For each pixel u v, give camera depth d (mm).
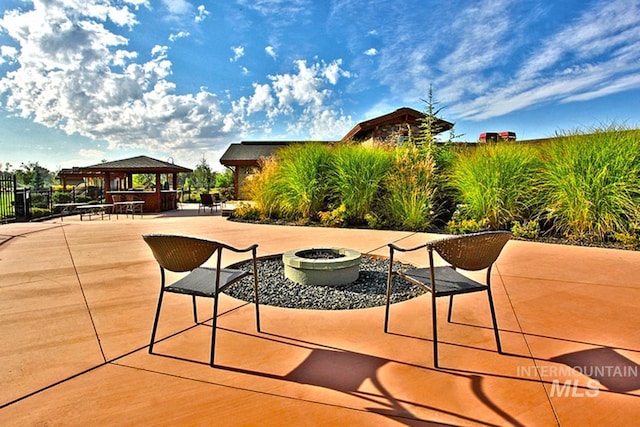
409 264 4305
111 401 1599
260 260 4535
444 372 1841
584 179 5609
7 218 10500
